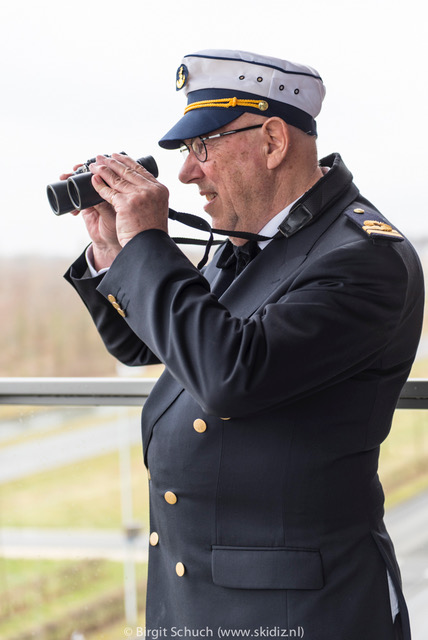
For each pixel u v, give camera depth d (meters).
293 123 1.38
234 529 1.30
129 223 1.31
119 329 1.64
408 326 1.37
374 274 1.25
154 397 1.45
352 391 1.31
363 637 1.27
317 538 1.28
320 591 1.27
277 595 1.27
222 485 1.30
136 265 1.29
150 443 1.44
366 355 1.26
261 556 1.28
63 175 1.49
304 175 1.41
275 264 1.37
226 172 1.38
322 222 1.36
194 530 1.34
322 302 1.22
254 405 1.21
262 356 1.19
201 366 1.20
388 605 1.31
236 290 1.39
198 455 1.32
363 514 1.33
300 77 1.38
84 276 1.63
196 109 1.39
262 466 1.28
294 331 1.21
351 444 1.31
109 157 1.38
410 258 1.38
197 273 1.30
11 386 2.02
